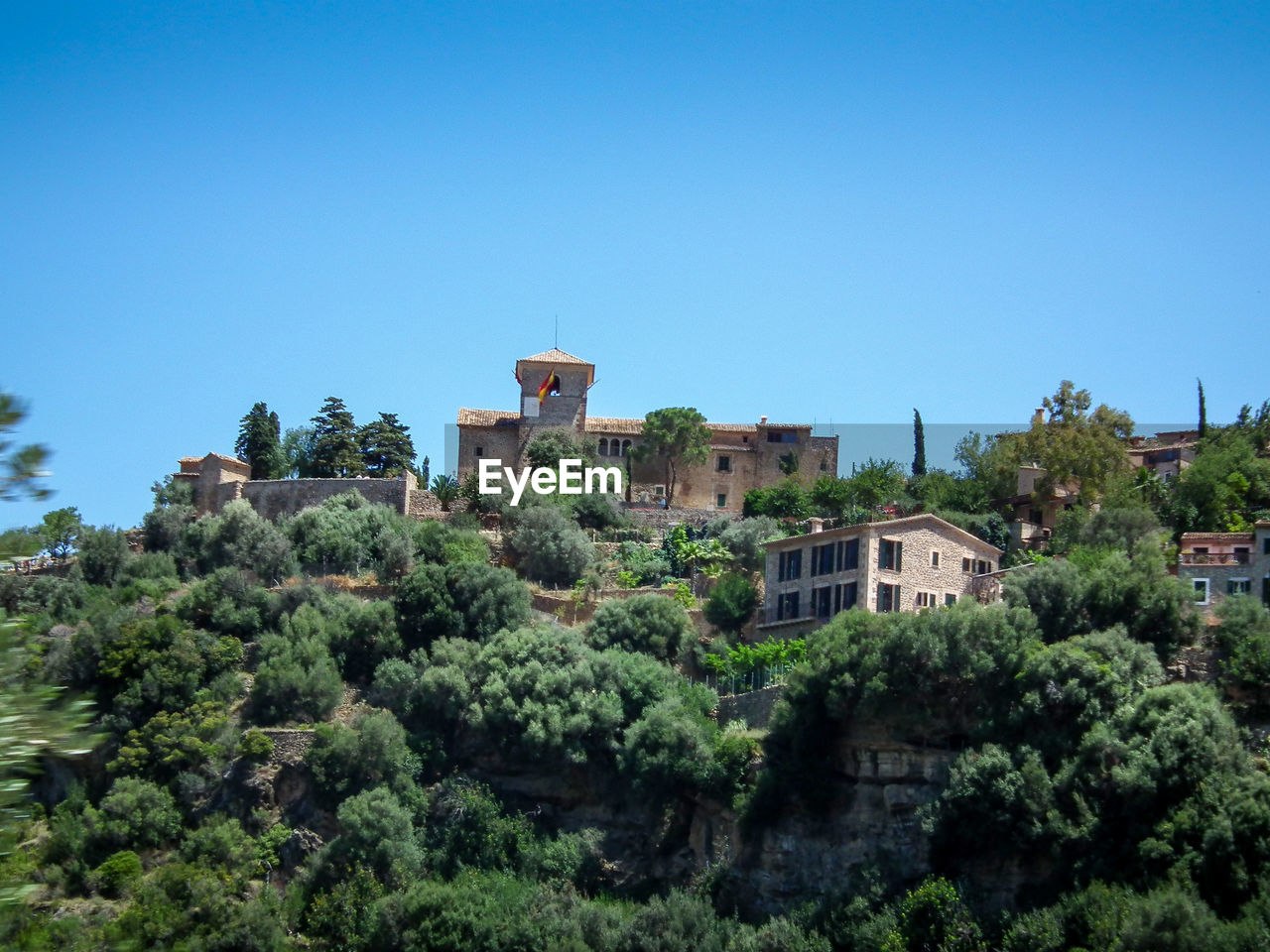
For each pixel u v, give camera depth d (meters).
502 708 86.62
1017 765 71.56
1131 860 66.19
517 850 81.81
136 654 91.38
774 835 77.31
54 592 103.19
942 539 96.44
